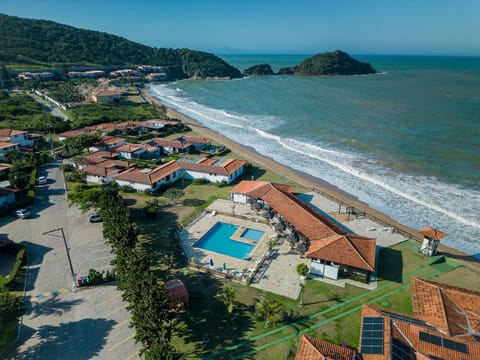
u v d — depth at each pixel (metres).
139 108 156.00
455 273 43.41
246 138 109.62
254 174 77.00
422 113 130.25
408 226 56.00
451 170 76.75
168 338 29.78
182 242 49.12
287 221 50.16
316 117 133.38
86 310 35.91
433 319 30.81
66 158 86.50
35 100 158.00
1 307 31.31
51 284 39.81
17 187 65.00
